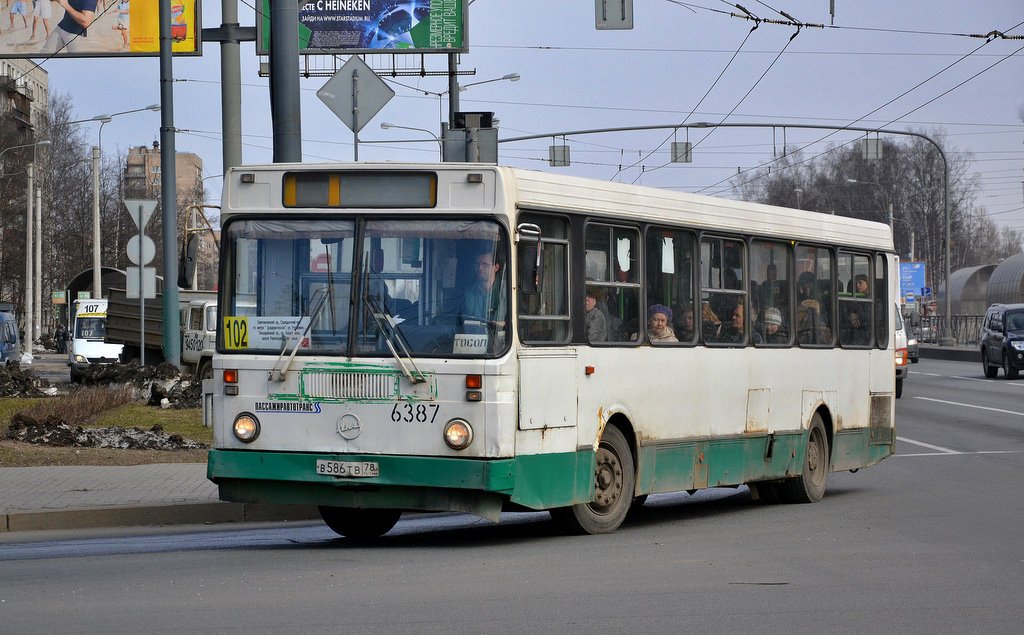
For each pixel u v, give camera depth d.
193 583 11.19
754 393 18.11
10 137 101.50
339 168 13.88
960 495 19.64
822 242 20.06
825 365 20.05
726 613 9.98
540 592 10.80
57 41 40.09
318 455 13.61
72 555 13.26
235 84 33.75
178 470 20.67
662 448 16.12
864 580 11.59
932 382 51.44
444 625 9.40
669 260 16.45
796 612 10.05
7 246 94.00
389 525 15.87
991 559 12.96
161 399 31.14
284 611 9.90
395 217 13.74
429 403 13.40
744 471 17.88
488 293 13.51
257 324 13.95
